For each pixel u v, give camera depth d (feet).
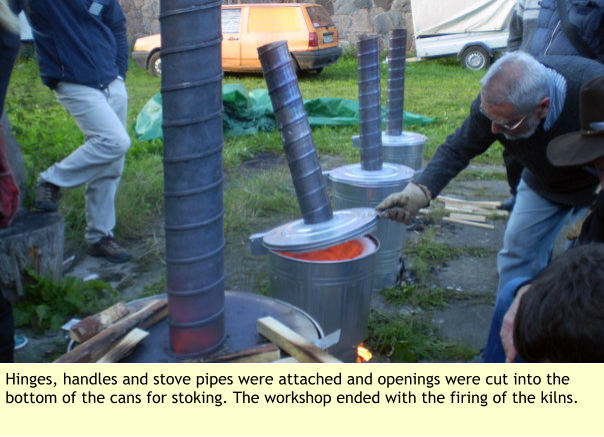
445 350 10.28
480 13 50.60
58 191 12.59
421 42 52.34
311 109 30.07
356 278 8.29
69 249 14.10
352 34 57.72
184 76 5.19
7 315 6.43
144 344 6.15
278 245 8.04
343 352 8.84
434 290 12.51
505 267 10.26
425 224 16.57
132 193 17.48
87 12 11.80
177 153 5.35
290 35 45.19
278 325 6.16
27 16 11.72
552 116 8.05
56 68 11.78
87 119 12.13
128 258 13.75
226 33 46.06
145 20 56.95
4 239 10.78
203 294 5.72
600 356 3.46
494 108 7.95
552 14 11.87
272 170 21.83
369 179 11.13
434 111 32.42
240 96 26.40
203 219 5.54
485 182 21.13
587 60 8.30
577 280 3.61
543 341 3.67
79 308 11.05
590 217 6.57
